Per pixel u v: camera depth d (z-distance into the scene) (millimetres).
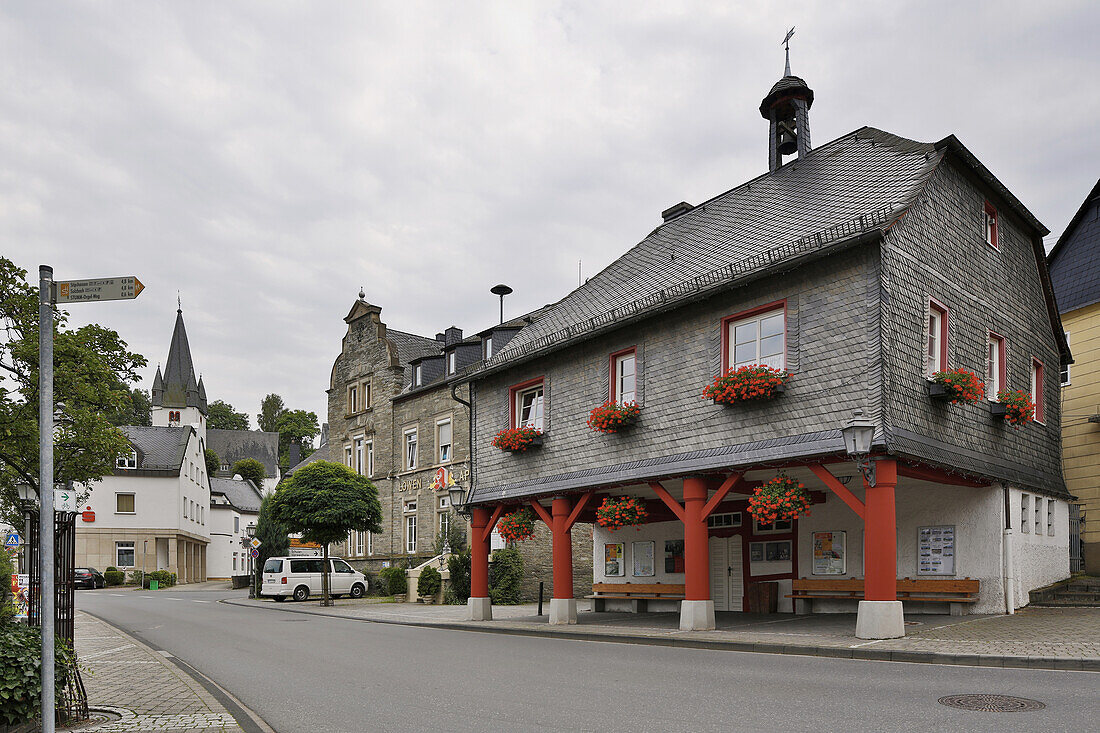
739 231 18109
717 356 15742
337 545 40969
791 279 14617
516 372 21234
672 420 16500
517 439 20047
